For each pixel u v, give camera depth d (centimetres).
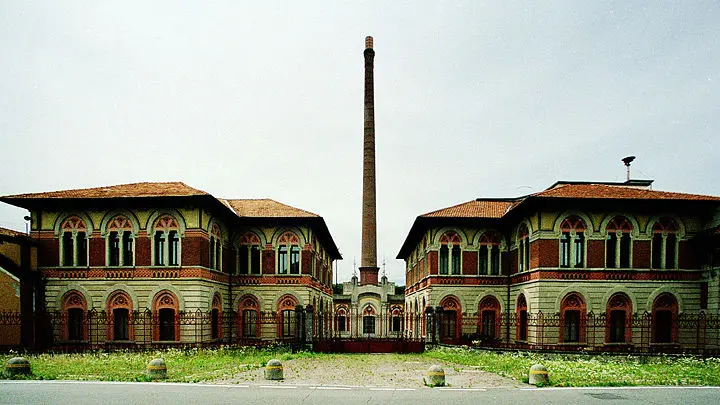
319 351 3127
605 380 1888
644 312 3038
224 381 1822
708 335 2973
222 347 2988
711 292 2967
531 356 2741
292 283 3631
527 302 3228
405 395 1596
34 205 3086
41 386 1678
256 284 3622
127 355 2633
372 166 5962
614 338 3045
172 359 2477
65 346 2970
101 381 1777
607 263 3083
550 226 3069
